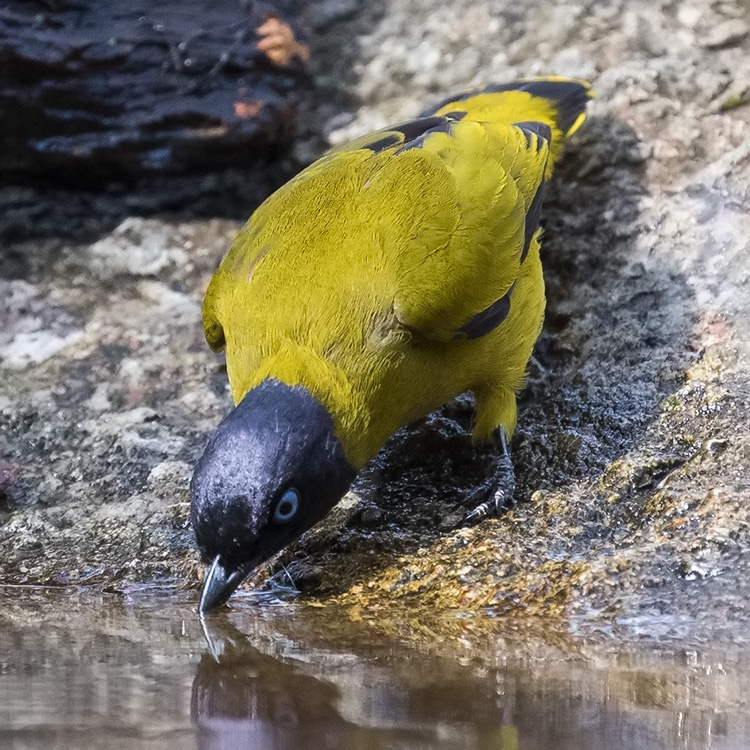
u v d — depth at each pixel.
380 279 8.85
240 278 9.41
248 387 8.73
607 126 12.95
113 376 12.09
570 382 11.21
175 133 13.43
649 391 10.70
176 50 13.28
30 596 9.36
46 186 13.84
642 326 11.52
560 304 12.13
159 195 13.86
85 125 13.30
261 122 13.50
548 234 12.59
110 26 13.22
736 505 8.61
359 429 8.76
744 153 12.41
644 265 12.06
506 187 9.70
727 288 11.52
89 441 11.26
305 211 9.51
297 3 14.61
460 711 6.31
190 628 8.39
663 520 8.85
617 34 13.98
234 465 8.12
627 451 9.94
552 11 14.48
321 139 13.91
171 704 6.68
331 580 9.15
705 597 7.95
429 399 9.58
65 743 5.95
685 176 12.63
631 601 8.09
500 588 8.59
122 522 10.18
